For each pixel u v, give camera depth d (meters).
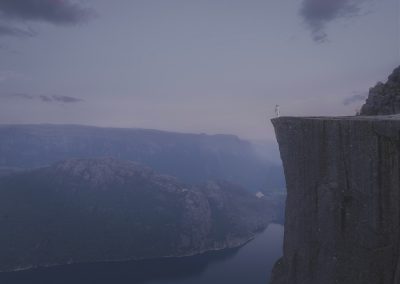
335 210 32.69
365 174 30.22
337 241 32.47
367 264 29.84
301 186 36.91
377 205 29.30
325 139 33.91
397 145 28.09
